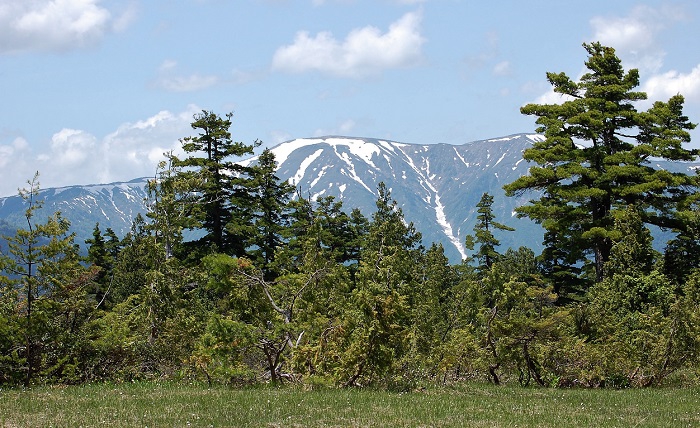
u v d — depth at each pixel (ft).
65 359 74.38
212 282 74.08
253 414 48.78
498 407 55.98
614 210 145.07
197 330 88.33
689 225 152.66
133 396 58.18
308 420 47.16
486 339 83.92
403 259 111.86
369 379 69.62
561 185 155.02
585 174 150.41
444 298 137.49
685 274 147.43
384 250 111.04
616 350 83.61
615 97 159.84
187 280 108.27
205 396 58.08
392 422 46.68
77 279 80.48
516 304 84.64
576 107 155.02
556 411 54.85
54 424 43.86
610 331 92.68
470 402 58.39
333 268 82.79
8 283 75.97
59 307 76.79
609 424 48.44
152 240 117.70
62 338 75.25
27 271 76.28
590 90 159.53
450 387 73.46
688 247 155.22
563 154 152.56
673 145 153.58
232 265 73.92
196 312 100.01
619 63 160.86
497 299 84.12
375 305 69.31
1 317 72.13
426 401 58.13
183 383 71.26
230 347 70.13
